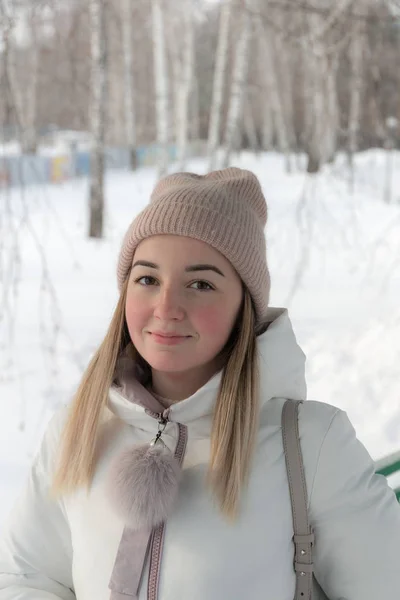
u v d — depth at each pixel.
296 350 1.06
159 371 1.05
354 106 5.84
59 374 3.76
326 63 4.50
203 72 18.19
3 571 1.08
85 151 16.31
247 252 0.97
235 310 0.99
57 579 1.09
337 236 7.35
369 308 5.16
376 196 9.84
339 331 4.59
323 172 5.96
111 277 6.31
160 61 9.25
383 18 4.20
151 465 0.90
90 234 8.12
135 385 1.03
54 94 7.36
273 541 0.92
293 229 6.74
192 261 0.93
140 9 9.91
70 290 5.78
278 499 0.94
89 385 1.06
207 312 0.94
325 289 5.82
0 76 3.31
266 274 1.04
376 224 8.13
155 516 0.88
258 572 0.91
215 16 10.80
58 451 1.08
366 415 3.20
